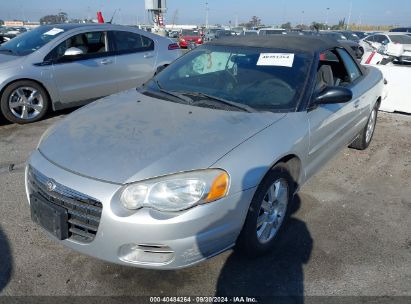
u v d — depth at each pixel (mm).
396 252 2891
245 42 3713
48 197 2359
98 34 6375
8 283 2455
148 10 14703
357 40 21000
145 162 2260
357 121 4242
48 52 5820
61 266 2623
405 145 5328
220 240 2305
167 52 7348
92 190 2168
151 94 3338
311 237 3043
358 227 3219
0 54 5957
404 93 6793
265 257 2785
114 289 2434
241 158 2367
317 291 2475
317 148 3223
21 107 5742
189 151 2340
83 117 2922
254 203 2471
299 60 3320
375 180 4184
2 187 3705
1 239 2895
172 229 2121
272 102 3025
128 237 2135
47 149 2566
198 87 3354
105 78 6445
